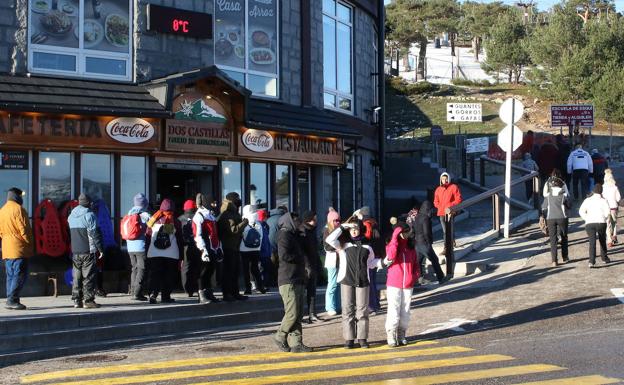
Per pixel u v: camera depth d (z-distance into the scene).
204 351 11.31
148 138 15.92
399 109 57.06
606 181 19.17
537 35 61.28
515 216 23.20
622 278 15.56
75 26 16.17
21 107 14.32
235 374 9.34
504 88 67.25
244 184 18.22
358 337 11.23
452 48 81.56
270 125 17.84
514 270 17.08
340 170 22.11
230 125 17.31
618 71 53.00
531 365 9.28
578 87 55.06
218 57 18.28
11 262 12.62
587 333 11.38
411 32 72.44
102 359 10.84
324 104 21.48
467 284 16.25
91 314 12.20
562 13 60.69
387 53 75.94
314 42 20.55
